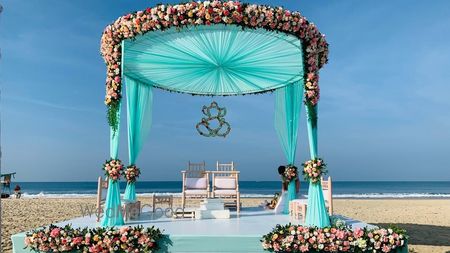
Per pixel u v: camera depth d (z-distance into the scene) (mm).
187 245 5496
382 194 49750
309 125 6094
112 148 6320
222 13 5820
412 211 17281
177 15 5887
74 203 21281
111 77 6371
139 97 8227
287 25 5938
